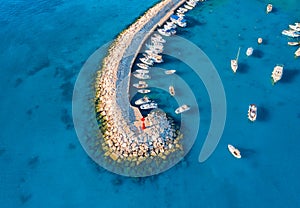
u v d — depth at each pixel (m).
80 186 41.41
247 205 38.81
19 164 44.34
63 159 44.34
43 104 52.16
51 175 42.78
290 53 58.75
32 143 46.78
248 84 53.22
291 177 41.28
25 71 58.50
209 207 38.81
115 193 40.50
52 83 55.53
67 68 58.12
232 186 40.59
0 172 43.56
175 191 40.31
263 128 46.88
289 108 49.62
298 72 55.16
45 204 39.97
